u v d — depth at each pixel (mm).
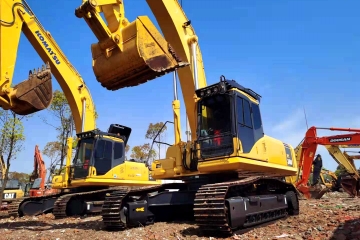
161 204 9031
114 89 8008
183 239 6664
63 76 14594
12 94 7402
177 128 9391
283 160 9797
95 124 15891
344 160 20531
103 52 7559
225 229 6594
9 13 7852
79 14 7160
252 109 8680
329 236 6453
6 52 7617
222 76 8070
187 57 9656
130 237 7105
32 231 8672
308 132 17766
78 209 12953
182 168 9102
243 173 8500
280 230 7465
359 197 19281
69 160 14438
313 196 17938
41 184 25547
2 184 20469
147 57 7191
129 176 13953
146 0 9211
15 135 20109
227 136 7754
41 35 13336
